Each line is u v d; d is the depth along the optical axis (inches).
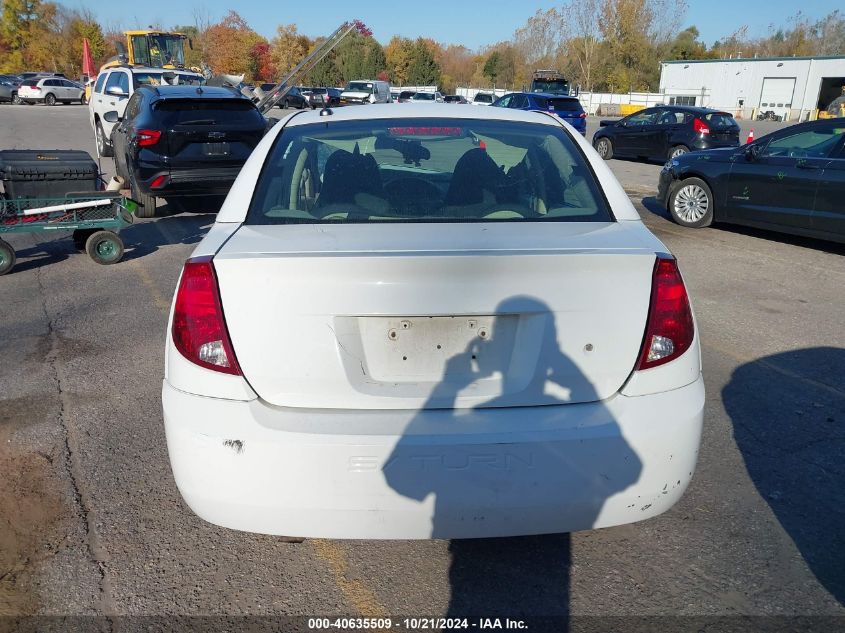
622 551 109.3
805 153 313.1
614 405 87.1
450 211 106.9
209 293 86.6
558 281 86.0
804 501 121.9
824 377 175.0
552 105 924.0
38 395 162.1
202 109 343.6
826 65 1921.8
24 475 128.5
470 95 2652.6
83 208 270.8
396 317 85.5
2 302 231.9
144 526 114.6
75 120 1119.6
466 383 86.9
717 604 97.9
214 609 96.9
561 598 99.2
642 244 93.4
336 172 113.8
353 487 83.7
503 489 84.2
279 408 86.0
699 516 117.8
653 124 689.0
